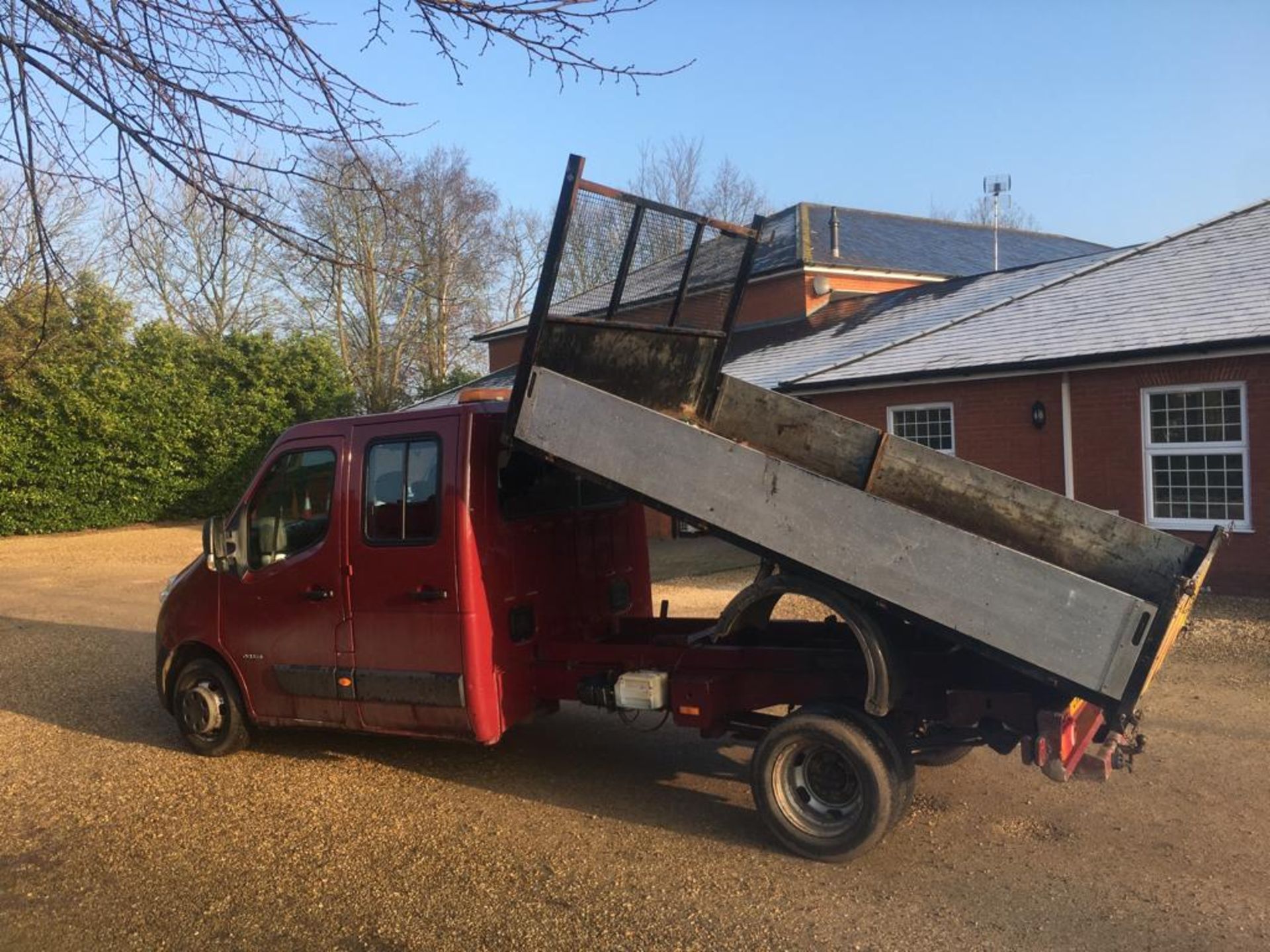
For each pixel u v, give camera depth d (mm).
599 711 7566
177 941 3984
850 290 23203
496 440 5605
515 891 4332
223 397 27828
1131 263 15398
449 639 5398
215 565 6230
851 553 4363
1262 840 4664
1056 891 4191
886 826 4438
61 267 5188
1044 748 4293
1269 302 11664
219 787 5883
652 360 5871
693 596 12297
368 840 5000
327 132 4961
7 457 23609
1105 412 12617
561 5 4641
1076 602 3924
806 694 5043
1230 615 10172
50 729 7297
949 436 14734
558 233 4891
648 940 3850
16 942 4027
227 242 5145
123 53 4574
